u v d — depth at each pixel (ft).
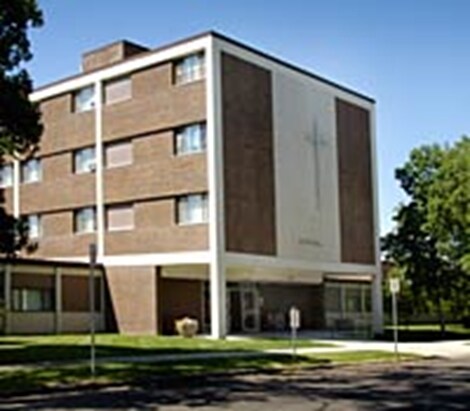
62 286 137.90
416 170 174.29
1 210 87.04
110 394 62.03
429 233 169.68
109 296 143.23
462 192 164.45
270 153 144.25
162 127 139.33
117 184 144.87
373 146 173.78
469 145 167.94
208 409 51.31
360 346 121.39
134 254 140.67
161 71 140.46
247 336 135.03
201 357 91.04
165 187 137.90
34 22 85.40
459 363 94.48
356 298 181.37
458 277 170.30
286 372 83.05
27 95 87.04
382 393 60.29
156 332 135.74
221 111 133.80
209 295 143.74
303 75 154.61
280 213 145.38
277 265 143.43
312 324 168.96
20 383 66.13
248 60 141.08
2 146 85.66
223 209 132.26
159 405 53.88
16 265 131.03
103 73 148.77
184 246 134.21
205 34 134.62
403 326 220.43
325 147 159.12
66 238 152.05
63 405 54.90
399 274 173.47
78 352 93.30
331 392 61.31
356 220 166.91
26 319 131.85
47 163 156.56
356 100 169.99
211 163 131.54
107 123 147.54
